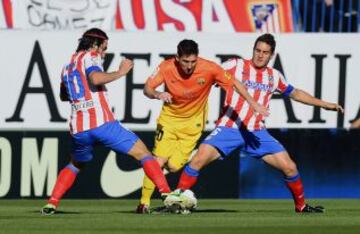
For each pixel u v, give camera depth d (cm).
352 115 3903
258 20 3997
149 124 3762
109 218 2645
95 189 3728
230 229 2352
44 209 2827
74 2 3919
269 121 3844
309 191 3884
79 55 2714
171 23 3956
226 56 3803
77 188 3725
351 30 3997
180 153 2994
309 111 3869
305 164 3875
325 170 3891
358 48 3888
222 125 2867
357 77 3894
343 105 3891
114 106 3744
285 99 3847
